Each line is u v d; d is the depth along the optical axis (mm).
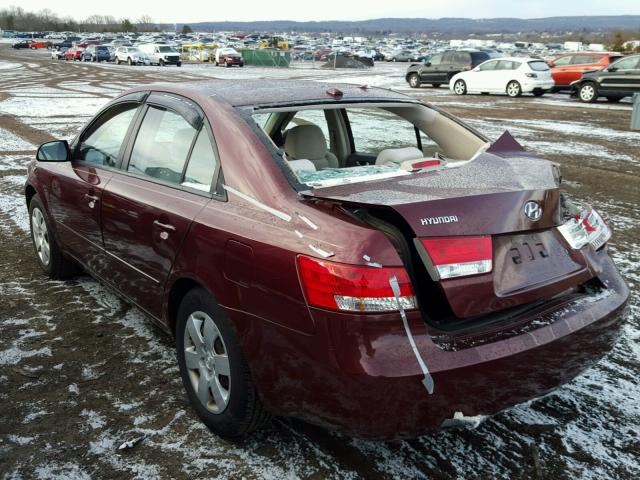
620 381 3520
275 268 2463
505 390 2447
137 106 3822
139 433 2994
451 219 2408
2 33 149000
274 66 50562
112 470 2727
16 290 4730
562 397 3342
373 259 2271
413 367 2238
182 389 3389
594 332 2674
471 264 2406
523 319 2557
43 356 3719
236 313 2654
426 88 28953
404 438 2352
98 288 4801
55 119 15055
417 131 3865
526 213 2566
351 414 2312
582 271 2781
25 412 3150
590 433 3025
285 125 3787
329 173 3023
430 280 2443
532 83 23500
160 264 3199
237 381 2709
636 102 14297
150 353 3777
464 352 2330
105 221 3756
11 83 27391
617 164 10188
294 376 2451
